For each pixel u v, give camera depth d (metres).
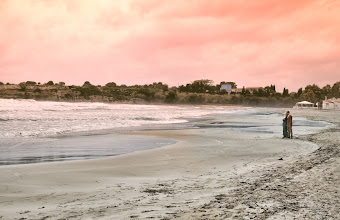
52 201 7.09
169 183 9.04
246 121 49.69
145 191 8.05
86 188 8.45
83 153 15.89
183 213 6.09
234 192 7.77
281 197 7.17
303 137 22.61
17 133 25.50
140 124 39.91
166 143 20.28
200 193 7.75
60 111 83.12
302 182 8.66
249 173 10.30
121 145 19.23
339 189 7.88
